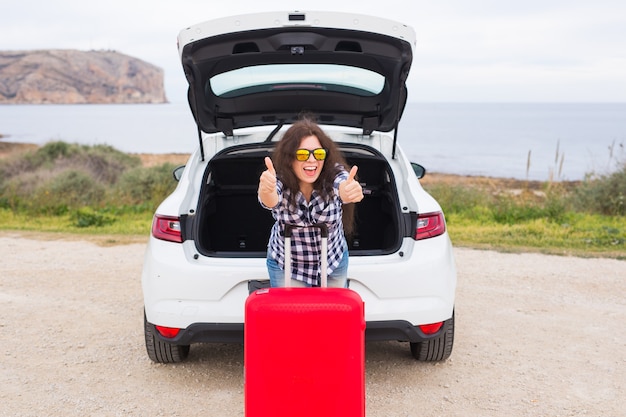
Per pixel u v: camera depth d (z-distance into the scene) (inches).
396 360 158.7
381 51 136.2
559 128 4037.9
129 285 241.3
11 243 340.2
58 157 832.9
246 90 158.9
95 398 136.5
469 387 142.0
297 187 104.2
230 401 135.3
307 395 95.9
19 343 173.0
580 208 456.1
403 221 140.2
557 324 189.6
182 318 130.5
